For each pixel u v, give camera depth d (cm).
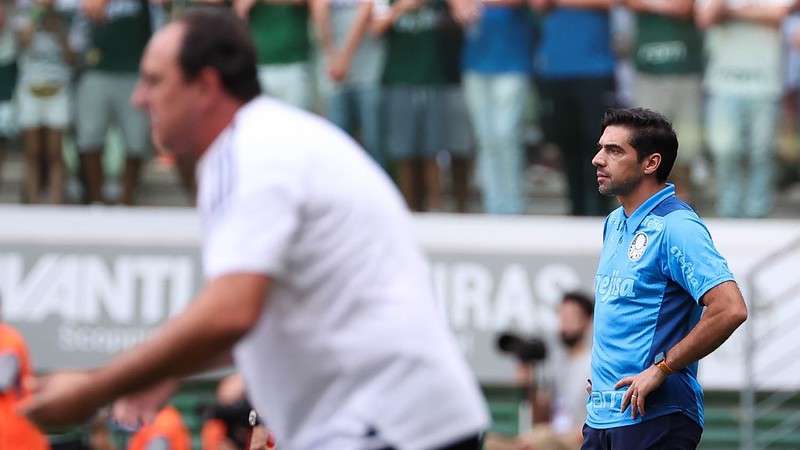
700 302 1606
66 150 3928
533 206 4059
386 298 1016
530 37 3756
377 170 1086
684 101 3759
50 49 3856
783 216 3981
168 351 941
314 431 1023
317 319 1011
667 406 1638
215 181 1006
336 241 1007
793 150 3925
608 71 3728
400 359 1011
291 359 1021
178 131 1026
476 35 3744
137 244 3900
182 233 3912
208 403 3691
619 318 1672
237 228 976
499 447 2941
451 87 3781
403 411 1008
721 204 3844
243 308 954
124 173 3922
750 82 3747
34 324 3866
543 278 3844
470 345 3834
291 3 3750
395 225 1038
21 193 3988
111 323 3878
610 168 1686
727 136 3766
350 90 3756
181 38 1012
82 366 3869
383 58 3762
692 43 3747
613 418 1669
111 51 3838
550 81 3747
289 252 1000
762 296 3806
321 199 1003
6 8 3862
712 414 3806
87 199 3916
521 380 3234
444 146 3803
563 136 3784
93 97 3853
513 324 3834
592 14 3712
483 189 3841
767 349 3781
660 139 1672
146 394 1303
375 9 3738
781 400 3825
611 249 1708
